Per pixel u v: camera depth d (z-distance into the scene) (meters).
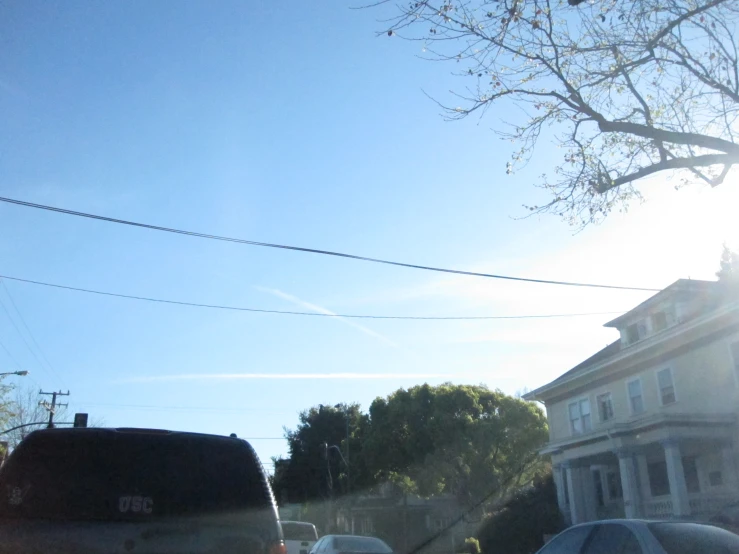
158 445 5.24
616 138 12.45
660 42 11.57
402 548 48.75
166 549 4.93
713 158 11.52
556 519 32.12
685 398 27.31
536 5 11.30
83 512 4.95
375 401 48.44
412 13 11.20
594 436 28.28
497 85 12.12
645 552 7.22
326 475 68.88
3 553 4.74
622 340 32.03
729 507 21.19
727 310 24.64
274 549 5.14
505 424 41.84
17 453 5.05
